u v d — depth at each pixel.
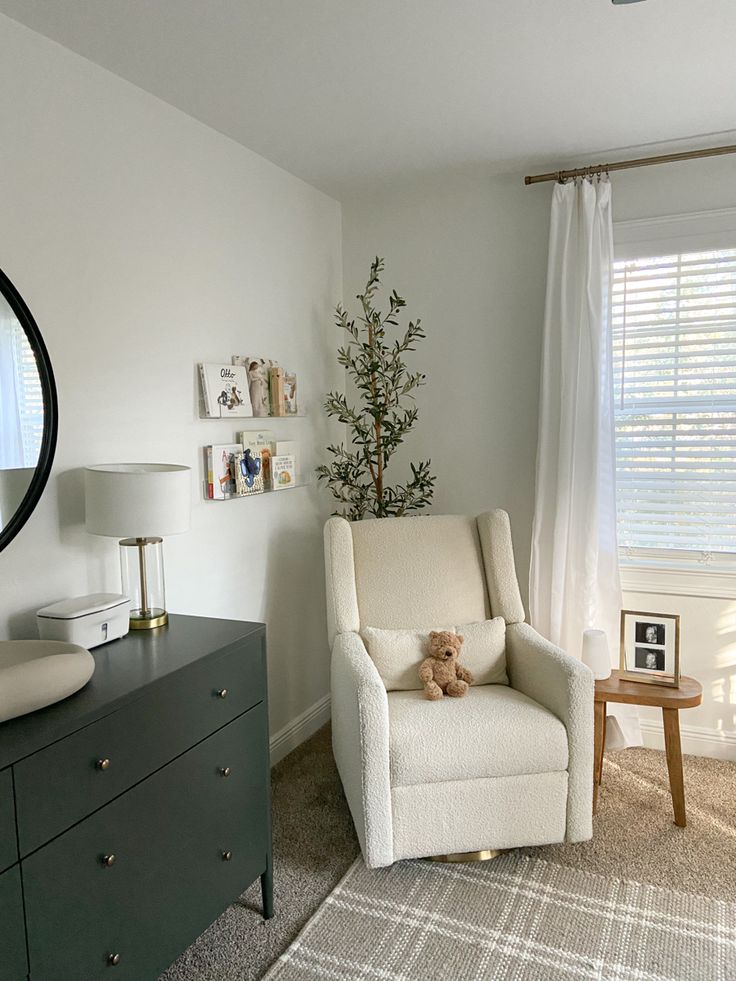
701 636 3.18
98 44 2.07
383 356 3.59
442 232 3.48
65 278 2.10
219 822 1.97
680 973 1.93
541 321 3.32
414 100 2.50
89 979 1.56
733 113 2.65
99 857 1.58
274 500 3.19
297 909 2.22
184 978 1.94
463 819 2.31
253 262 2.98
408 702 2.51
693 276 3.08
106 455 2.27
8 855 1.36
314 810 2.78
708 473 3.13
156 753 1.73
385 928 2.11
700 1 1.90
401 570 2.91
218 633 2.08
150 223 2.42
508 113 2.62
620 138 2.88
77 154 2.13
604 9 1.94
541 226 3.29
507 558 2.96
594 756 2.73
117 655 1.90
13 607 1.98
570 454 3.12
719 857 2.44
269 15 1.94
